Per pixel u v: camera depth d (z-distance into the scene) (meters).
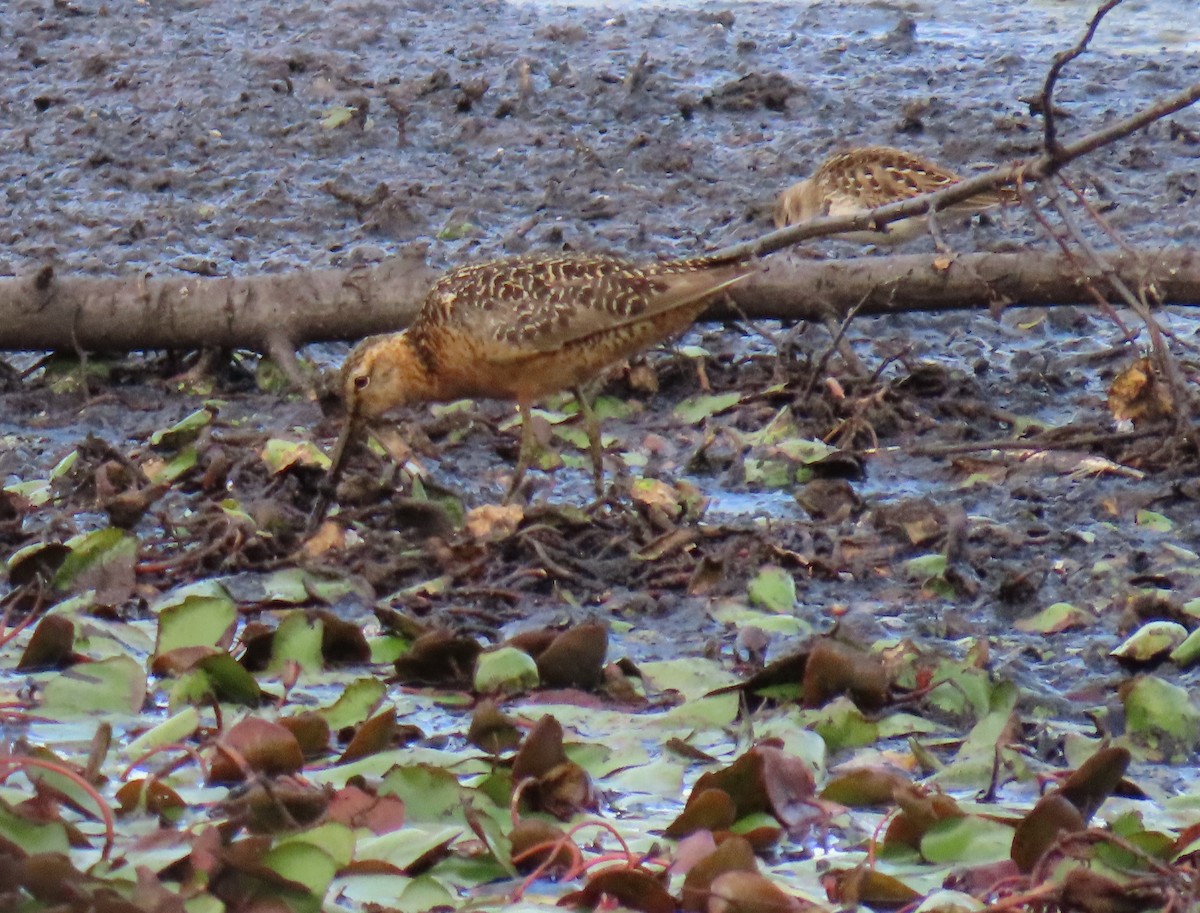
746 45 23.19
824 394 13.62
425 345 12.20
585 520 11.29
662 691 9.43
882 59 22.86
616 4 26.03
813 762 8.44
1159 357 11.98
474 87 21.03
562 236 16.83
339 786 8.15
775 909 6.98
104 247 16.62
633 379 13.99
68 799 7.85
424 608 10.36
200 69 22.52
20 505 11.43
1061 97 21.05
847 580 10.87
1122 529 11.50
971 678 9.18
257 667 9.73
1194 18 24.72
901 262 13.91
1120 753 7.66
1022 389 14.05
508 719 8.70
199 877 7.11
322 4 25.75
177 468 12.16
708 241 16.97
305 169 19.08
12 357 14.97
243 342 14.03
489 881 7.48
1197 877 7.01
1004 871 7.39
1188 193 17.89
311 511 11.84
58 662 9.66
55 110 20.84
